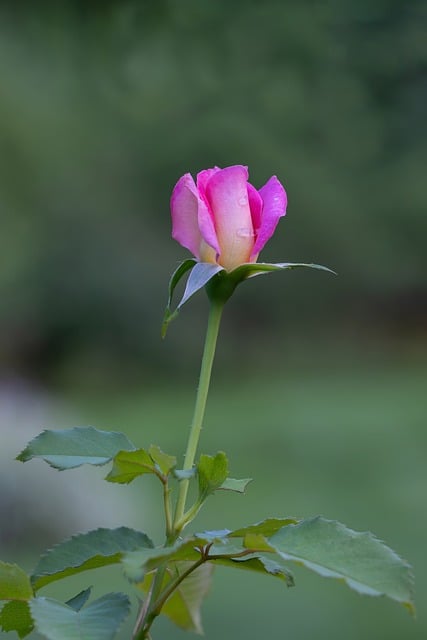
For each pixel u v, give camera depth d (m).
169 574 1.11
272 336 18.09
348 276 18.94
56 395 14.66
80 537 0.97
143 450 0.93
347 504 7.23
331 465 8.85
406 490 7.73
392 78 13.11
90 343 16.22
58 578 0.95
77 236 16.41
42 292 16.20
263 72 15.49
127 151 17.39
